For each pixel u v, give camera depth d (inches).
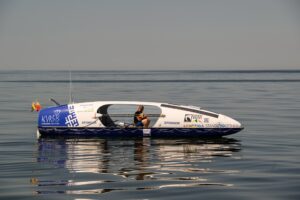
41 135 1090.1
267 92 3422.7
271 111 1811.0
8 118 1565.0
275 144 976.3
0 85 5132.9
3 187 599.8
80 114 1066.1
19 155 839.7
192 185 611.2
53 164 754.8
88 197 553.9
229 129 1038.4
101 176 664.4
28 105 2165.4
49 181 633.6
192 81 6569.9
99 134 1061.8
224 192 576.4
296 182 627.2
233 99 2544.3
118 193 572.1
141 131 1052.5
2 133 1162.6
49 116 1072.8
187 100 2411.4
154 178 651.5
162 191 581.0
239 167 729.6
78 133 1066.7
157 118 1127.0
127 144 971.9
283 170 706.2
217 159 800.3
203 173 684.1
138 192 576.4
